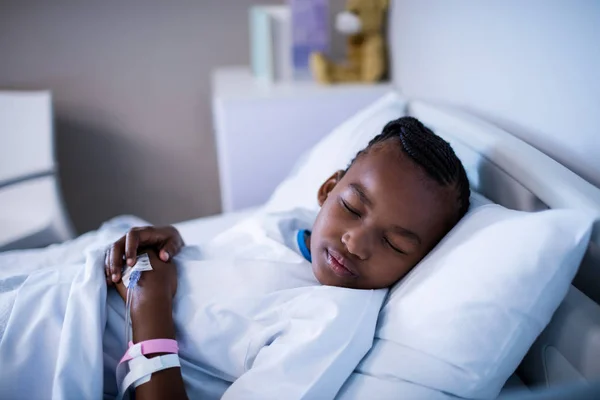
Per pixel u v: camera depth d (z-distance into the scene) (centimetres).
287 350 62
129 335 70
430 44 133
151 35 211
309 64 176
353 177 75
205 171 232
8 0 195
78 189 222
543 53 82
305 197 111
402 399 58
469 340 58
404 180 70
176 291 76
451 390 58
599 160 70
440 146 74
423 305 63
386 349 64
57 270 79
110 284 77
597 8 68
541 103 83
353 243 69
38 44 202
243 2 213
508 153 77
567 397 46
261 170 159
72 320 69
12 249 158
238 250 85
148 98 218
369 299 69
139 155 224
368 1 166
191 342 71
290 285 75
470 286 60
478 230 66
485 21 101
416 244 71
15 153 182
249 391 60
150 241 83
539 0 82
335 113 158
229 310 71
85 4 202
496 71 98
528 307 57
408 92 154
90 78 210
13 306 72
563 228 57
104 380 74
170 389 63
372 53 168
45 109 182
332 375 60
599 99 69
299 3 169
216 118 179
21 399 64
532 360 67
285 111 154
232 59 220
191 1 210
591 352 54
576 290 64
